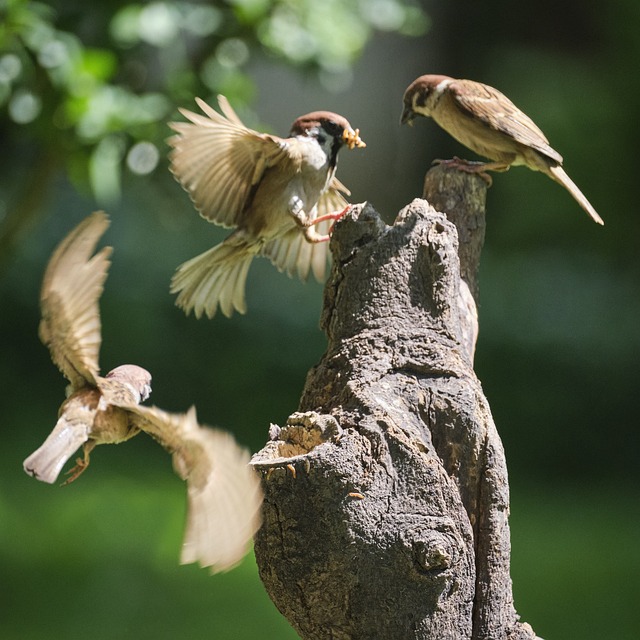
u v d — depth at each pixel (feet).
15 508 55.21
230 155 23.68
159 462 64.49
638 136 86.69
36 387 72.08
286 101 104.99
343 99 107.14
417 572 18.08
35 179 39.04
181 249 85.40
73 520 53.98
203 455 13.01
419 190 108.99
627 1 87.61
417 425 18.85
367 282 20.16
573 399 71.15
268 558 18.57
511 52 107.55
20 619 41.86
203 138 23.06
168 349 75.82
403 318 19.88
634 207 87.66
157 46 38.19
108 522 53.78
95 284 13.73
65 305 13.66
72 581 46.26
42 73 33.47
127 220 85.61
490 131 28.50
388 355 19.47
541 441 67.67
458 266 20.35
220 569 12.73
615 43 88.94
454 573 18.35
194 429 13.06
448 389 19.19
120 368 14.89
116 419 13.99
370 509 18.07
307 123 24.67
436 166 23.48
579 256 91.04
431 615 18.25
